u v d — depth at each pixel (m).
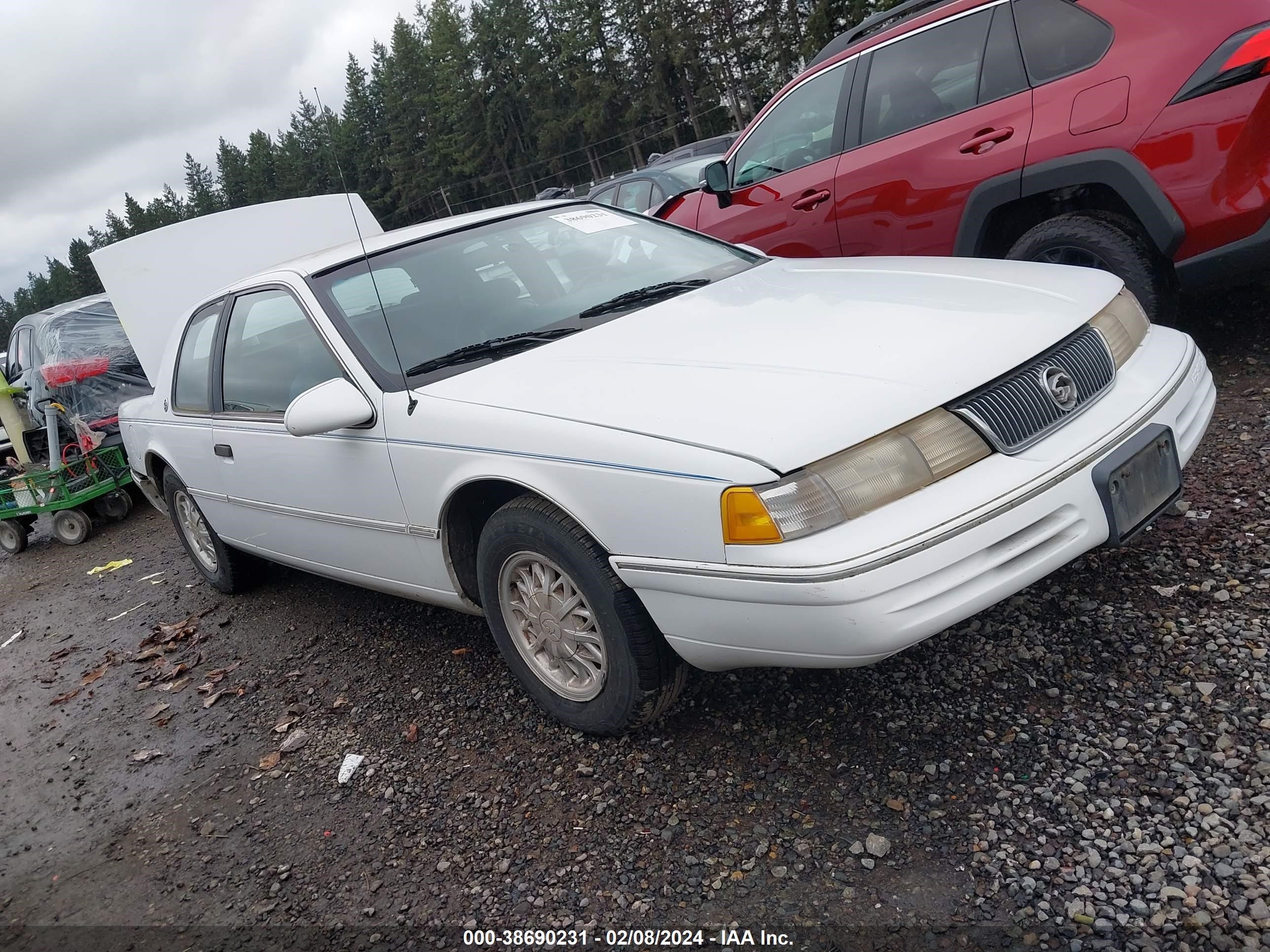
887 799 2.35
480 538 2.95
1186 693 2.43
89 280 129.75
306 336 3.51
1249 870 1.91
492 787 2.85
